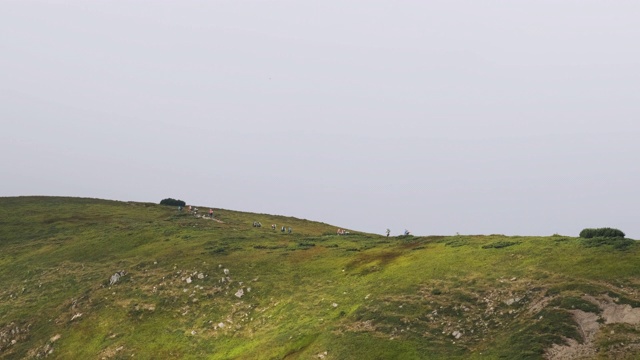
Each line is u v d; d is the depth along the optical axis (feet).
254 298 198.59
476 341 135.33
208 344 173.37
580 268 155.94
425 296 163.32
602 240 175.52
